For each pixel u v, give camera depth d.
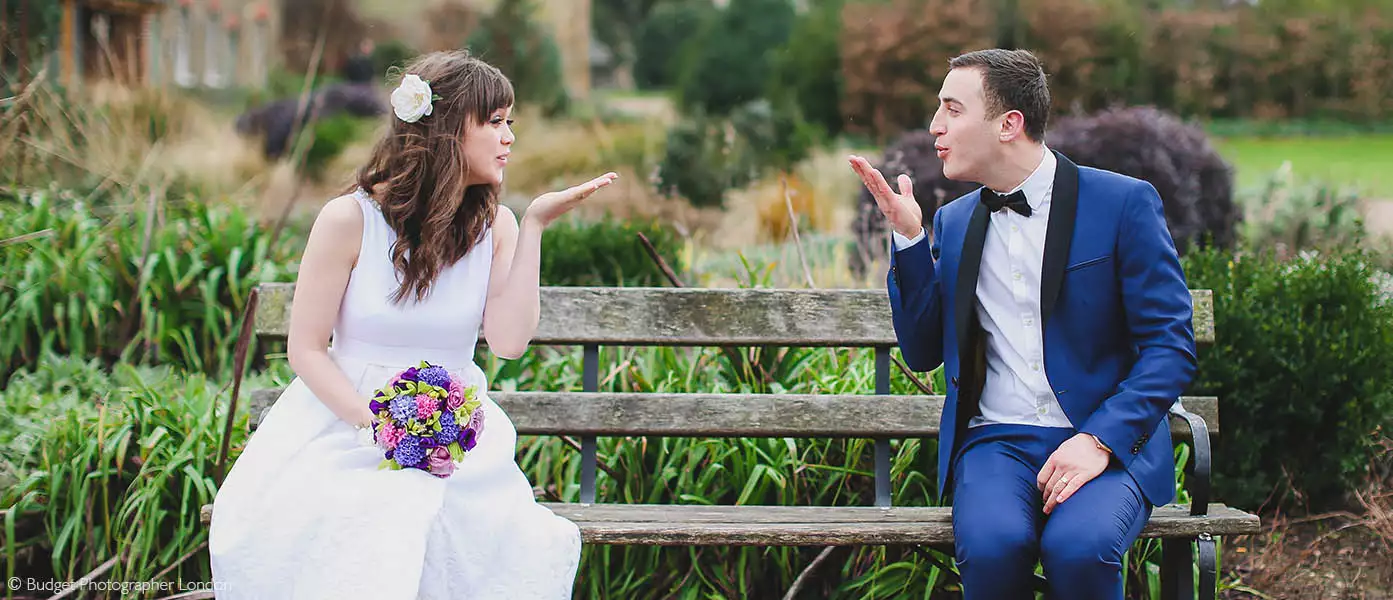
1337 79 17.95
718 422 3.19
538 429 3.19
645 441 3.40
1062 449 2.61
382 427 2.50
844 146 16.14
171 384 4.02
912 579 3.13
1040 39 16.03
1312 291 3.91
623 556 3.25
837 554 3.31
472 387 2.56
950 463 2.84
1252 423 3.79
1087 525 2.49
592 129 15.60
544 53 18.86
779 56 17.70
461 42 19.94
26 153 5.46
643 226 5.51
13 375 4.35
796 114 11.41
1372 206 8.39
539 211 2.78
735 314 3.29
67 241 4.85
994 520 2.55
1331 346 3.74
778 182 10.12
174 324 4.72
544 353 4.39
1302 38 17.88
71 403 3.77
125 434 3.31
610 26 40.97
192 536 3.25
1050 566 2.50
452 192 2.63
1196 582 3.32
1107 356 2.75
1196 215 5.87
